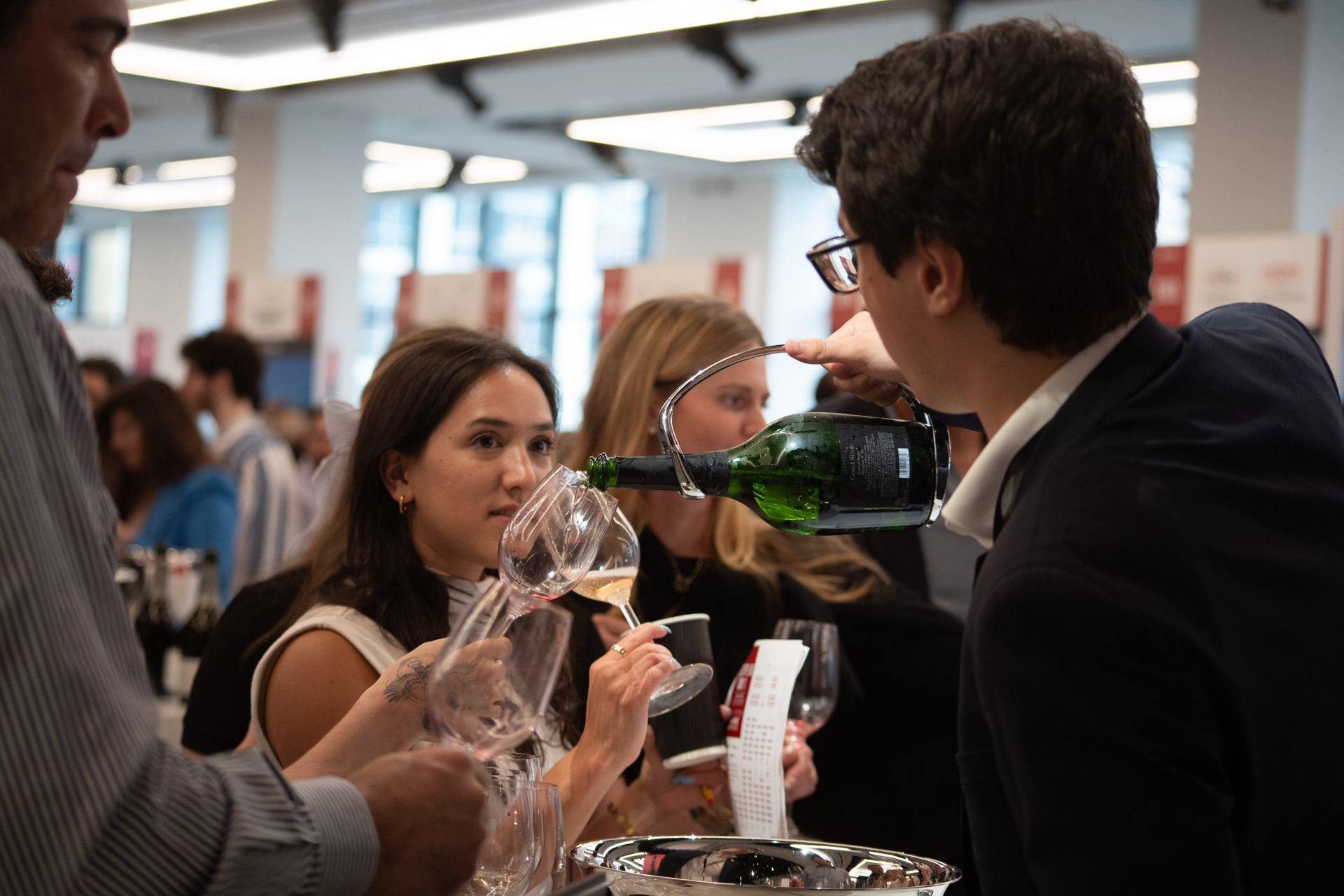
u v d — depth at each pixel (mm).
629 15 8055
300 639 1571
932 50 943
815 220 12469
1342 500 954
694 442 2090
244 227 10492
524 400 1656
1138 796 784
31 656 735
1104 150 894
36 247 988
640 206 13930
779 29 7898
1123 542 838
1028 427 938
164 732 2600
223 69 9688
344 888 873
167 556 3059
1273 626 864
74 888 747
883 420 1240
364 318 14758
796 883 1146
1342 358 5473
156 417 4242
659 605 2045
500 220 14492
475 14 8250
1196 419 924
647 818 1605
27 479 754
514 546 1365
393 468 1682
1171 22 7625
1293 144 6277
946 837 2072
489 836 1083
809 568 2283
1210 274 5863
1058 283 897
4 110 869
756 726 1502
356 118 10812
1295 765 874
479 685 957
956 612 2605
